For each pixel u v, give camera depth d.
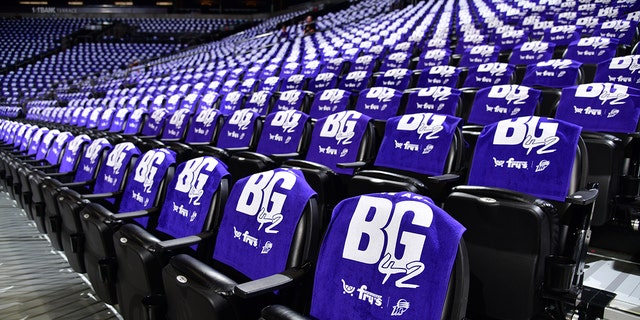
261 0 19.59
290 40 10.58
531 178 1.38
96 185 2.23
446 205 1.25
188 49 14.09
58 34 16.31
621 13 5.46
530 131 1.43
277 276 1.03
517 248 1.11
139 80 9.10
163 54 13.94
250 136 2.59
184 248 1.47
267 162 1.89
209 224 1.45
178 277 1.16
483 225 1.17
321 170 1.65
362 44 6.54
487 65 3.10
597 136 1.67
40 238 2.73
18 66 13.31
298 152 2.28
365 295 0.92
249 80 4.90
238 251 1.26
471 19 7.48
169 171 1.78
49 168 2.93
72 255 1.88
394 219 0.94
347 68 4.88
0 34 15.80
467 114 2.61
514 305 1.13
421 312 0.85
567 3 6.63
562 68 2.69
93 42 15.45
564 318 1.21
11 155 3.53
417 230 0.91
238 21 18.41
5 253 2.46
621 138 1.79
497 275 1.15
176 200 1.61
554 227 1.14
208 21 18.34
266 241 1.20
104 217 1.61
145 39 15.73
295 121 2.35
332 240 1.02
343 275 0.97
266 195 1.26
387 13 12.01
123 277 1.48
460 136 1.70
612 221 1.72
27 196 2.62
